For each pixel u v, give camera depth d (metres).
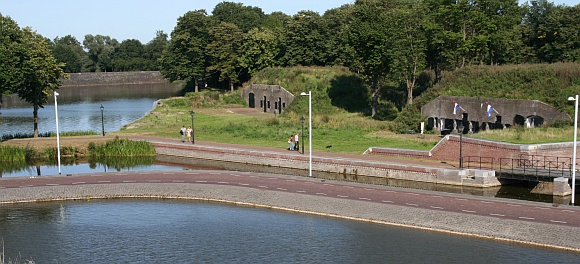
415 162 55.72
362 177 55.34
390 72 84.12
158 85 187.88
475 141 54.31
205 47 133.12
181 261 33.28
